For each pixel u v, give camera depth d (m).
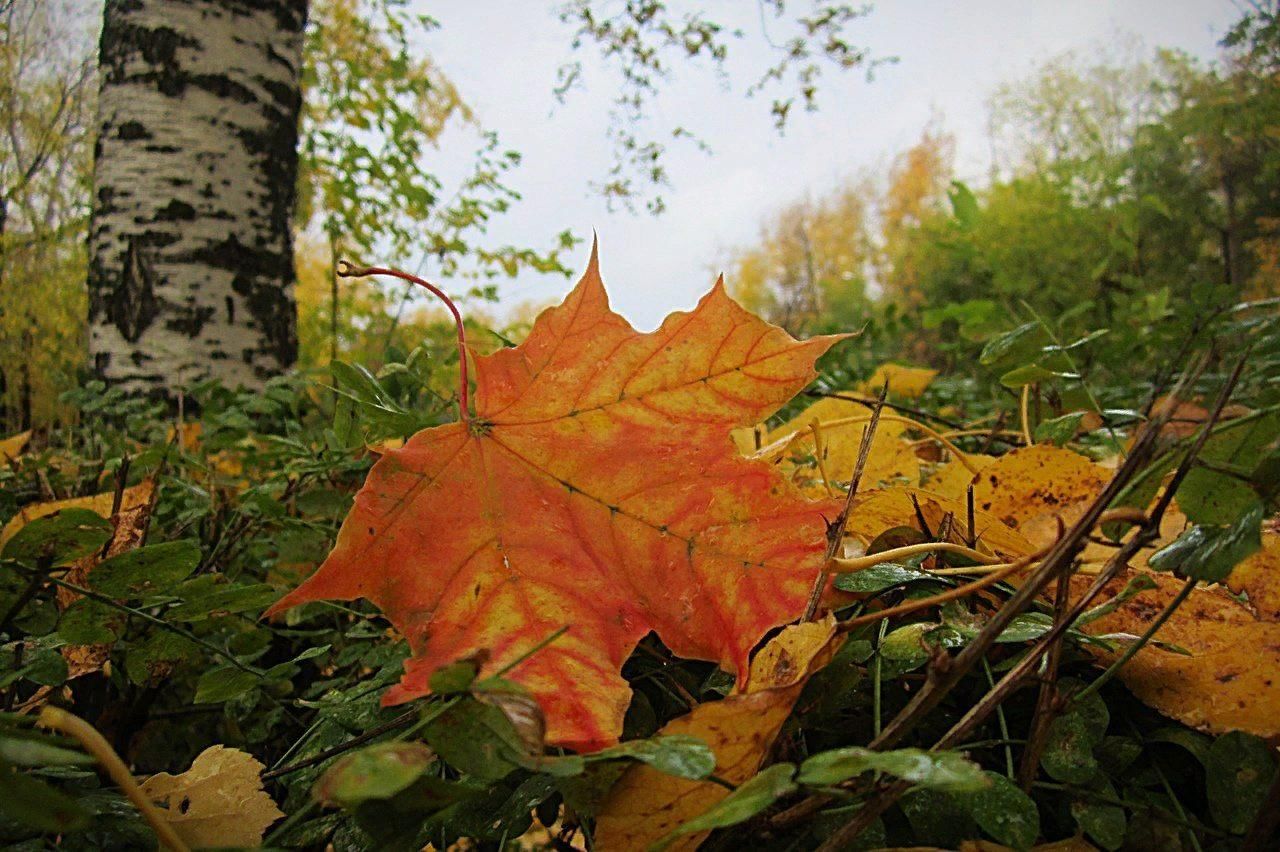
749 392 0.21
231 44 0.88
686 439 0.21
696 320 0.21
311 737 0.23
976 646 0.16
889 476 0.36
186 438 0.58
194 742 0.34
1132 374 0.76
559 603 0.20
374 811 0.15
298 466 0.37
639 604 0.20
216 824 0.19
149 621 0.22
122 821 0.19
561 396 0.21
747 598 0.20
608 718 0.17
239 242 0.87
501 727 0.15
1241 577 0.22
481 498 0.20
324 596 0.19
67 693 0.27
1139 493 0.18
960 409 0.71
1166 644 0.20
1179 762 0.20
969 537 0.23
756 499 0.20
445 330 0.92
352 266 0.19
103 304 0.85
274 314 0.90
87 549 0.21
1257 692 0.19
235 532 0.35
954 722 0.20
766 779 0.15
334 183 1.45
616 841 0.16
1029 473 0.28
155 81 0.85
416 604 0.19
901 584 0.21
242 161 0.88
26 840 0.18
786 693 0.16
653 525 0.21
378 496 0.19
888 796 0.15
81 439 0.68
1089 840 0.18
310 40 1.63
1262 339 0.26
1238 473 0.17
